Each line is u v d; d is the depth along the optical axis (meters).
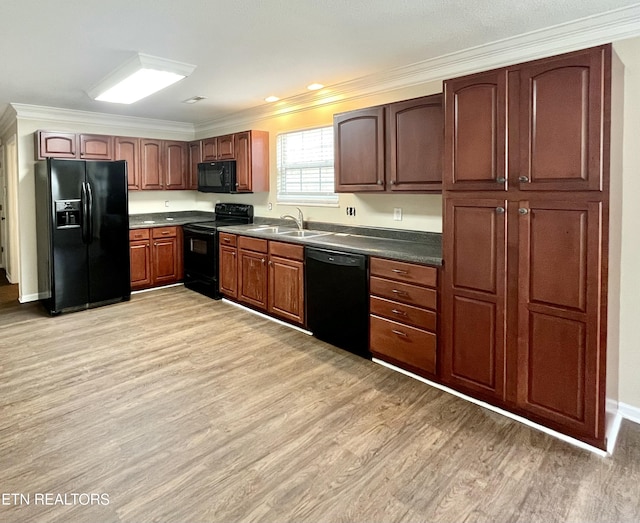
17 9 2.30
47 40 2.76
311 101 4.39
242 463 2.09
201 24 2.52
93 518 1.73
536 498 1.85
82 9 2.30
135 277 5.41
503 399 2.47
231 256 4.80
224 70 3.47
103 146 5.23
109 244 4.88
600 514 1.76
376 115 3.37
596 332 2.10
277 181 5.01
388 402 2.68
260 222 5.35
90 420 2.47
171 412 2.57
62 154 4.90
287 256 3.99
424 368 2.89
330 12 2.37
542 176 2.18
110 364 3.26
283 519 1.73
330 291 3.55
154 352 3.50
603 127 1.99
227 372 3.12
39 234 4.91
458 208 2.55
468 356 2.61
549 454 2.15
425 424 2.43
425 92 3.43
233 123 5.55
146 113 5.37
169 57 3.12
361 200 4.05
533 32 2.65
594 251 2.06
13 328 4.09
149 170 5.68
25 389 2.85
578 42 2.56
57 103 4.72
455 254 2.59
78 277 4.66
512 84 2.25
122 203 4.95
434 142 3.02
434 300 2.77
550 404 2.28
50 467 2.05
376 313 3.18
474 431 2.35
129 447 2.22
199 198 6.59
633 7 2.28
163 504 1.81
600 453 2.15
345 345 3.50
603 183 2.01
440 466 2.06
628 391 2.49
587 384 2.15
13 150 5.33
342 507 1.80
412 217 3.64
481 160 2.41
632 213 2.38
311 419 2.49
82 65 3.31
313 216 4.57
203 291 5.37
